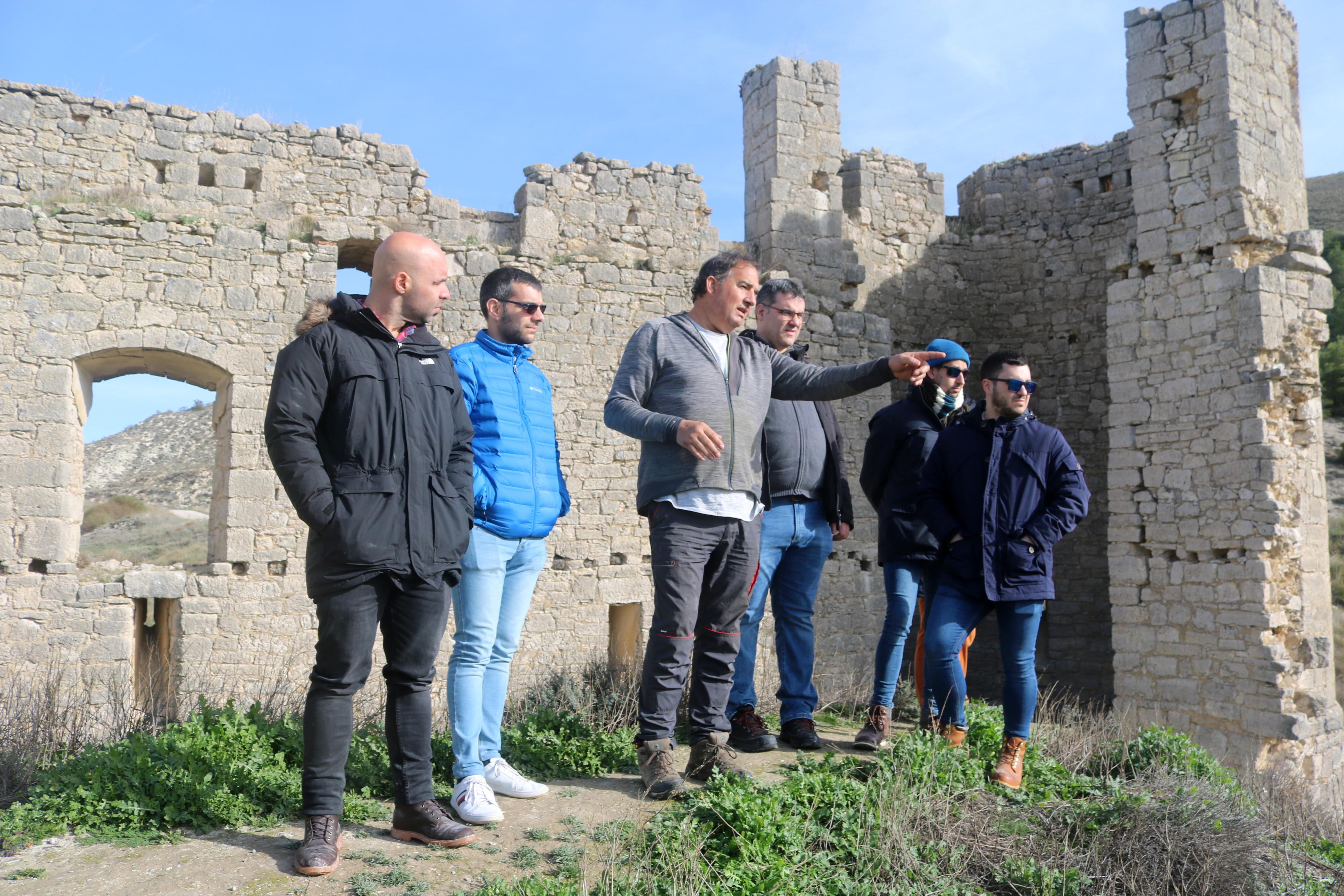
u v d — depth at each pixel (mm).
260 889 2760
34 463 9250
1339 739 9688
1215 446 10117
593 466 11125
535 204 11438
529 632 10578
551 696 6781
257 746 3781
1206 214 10406
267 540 9852
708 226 12539
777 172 11625
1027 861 3617
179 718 6715
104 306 9602
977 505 4402
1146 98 11023
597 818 3559
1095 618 13906
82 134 10234
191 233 9992
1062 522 4277
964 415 4676
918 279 14820
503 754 4266
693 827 3291
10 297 9328
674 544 3812
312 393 2912
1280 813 5586
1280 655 9391
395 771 3242
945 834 3639
